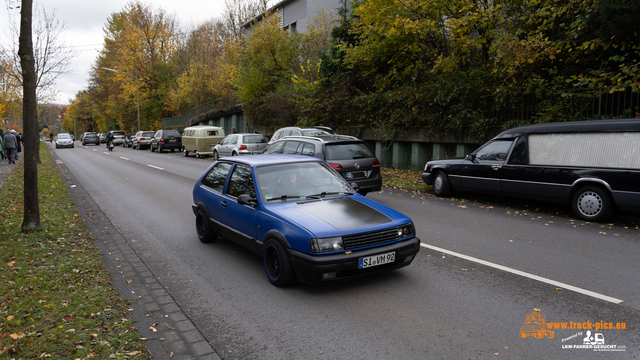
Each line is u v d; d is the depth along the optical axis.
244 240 5.58
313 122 21.69
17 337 3.57
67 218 8.43
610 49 11.62
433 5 14.96
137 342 3.55
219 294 4.74
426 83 16.73
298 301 4.50
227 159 6.52
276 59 28.02
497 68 13.88
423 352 3.40
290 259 4.63
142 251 6.49
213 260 5.99
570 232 7.30
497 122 13.84
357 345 3.54
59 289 4.68
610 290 4.64
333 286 4.89
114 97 62.84
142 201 10.99
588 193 8.08
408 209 9.54
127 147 47.94
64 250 6.23
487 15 13.85
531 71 12.96
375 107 18.38
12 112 27.33
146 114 54.91
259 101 28.36
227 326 3.96
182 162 23.64
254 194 5.39
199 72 44.66
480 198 10.93
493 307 4.24
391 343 3.56
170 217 9.02
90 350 3.39
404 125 16.78
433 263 5.66
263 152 12.13
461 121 14.24
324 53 22.58
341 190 5.69
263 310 4.29
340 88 21.03
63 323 3.85
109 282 4.98
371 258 4.49
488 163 9.84
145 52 53.44
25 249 6.16
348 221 4.66
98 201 11.07
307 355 3.40
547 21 12.67
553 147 8.62
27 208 7.16
